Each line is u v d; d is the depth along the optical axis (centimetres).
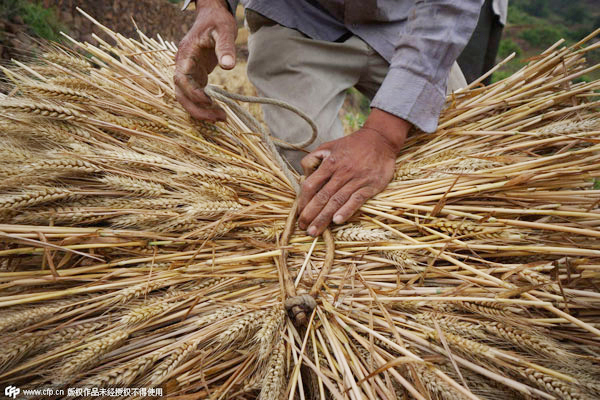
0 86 136
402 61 139
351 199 127
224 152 143
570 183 128
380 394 100
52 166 110
